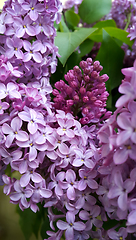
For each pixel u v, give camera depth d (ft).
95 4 1.22
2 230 1.20
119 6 1.22
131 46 1.14
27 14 0.81
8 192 0.79
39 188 0.78
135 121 0.63
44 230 1.06
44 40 0.85
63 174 0.78
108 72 1.05
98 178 0.80
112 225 0.81
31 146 0.77
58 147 0.78
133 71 0.66
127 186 0.67
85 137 0.81
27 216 1.10
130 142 0.64
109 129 0.68
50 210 0.84
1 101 0.80
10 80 0.81
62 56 0.96
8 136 0.76
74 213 0.78
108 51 1.04
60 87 0.86
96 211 0.78
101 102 0.83
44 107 0.84
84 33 1.00
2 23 0.83
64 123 0.80
